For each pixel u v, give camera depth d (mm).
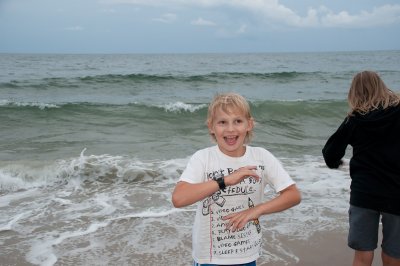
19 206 4996
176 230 4199
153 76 22375
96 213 4719
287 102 13492
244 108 2082
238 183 1997
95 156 7285
